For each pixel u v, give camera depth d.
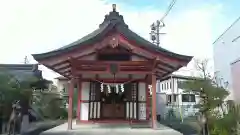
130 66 12.10
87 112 14.19
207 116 13.16
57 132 10.88
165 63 12.34
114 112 15.26
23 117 14.67
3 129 12.61
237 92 16.42
